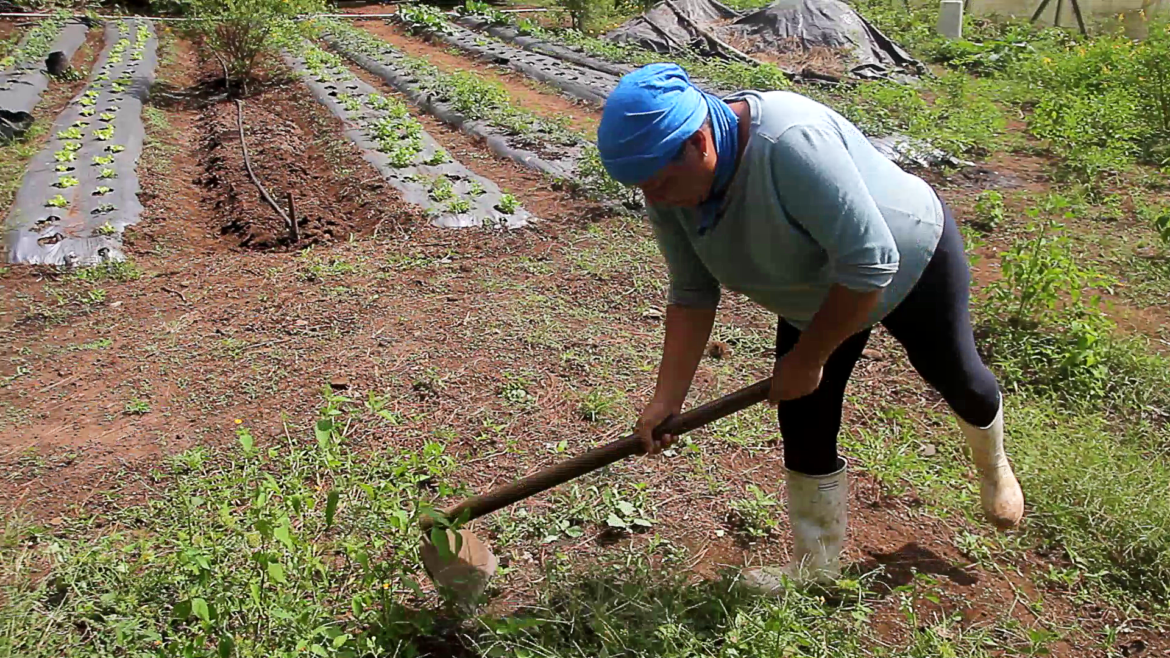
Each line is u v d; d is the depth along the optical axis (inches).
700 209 92.8
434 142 363.3
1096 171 309.7
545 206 289.9
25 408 173.5
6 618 112.7
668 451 152.7
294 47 570.6
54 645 111.8
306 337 197.2
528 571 126.9
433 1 871.1
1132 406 169.9
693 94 84.1
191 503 130.9
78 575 122.3
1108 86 409.4
